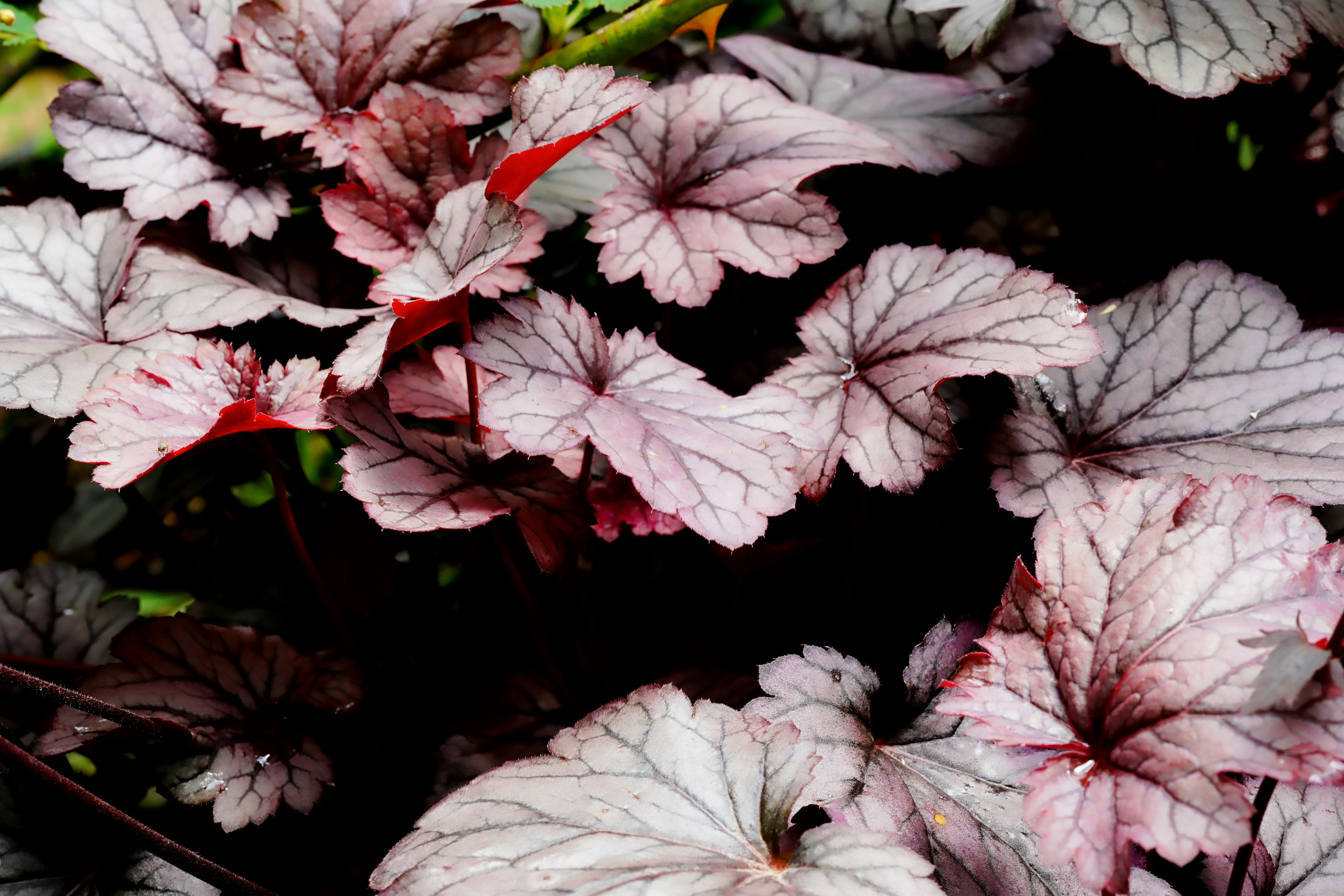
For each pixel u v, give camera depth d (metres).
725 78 0.92
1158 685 0.76
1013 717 0.78
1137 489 0.79
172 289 0.86
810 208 0.88
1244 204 0.94
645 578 0.91
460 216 0.82
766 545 0.87
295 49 0.90
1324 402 0.85
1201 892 0.82
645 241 0.88
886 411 0.85
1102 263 0.94
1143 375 0.87
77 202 0.90
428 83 0.90
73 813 0.85
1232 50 0.86
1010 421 0.87
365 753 0.86
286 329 0.90
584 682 0.90
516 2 0.91
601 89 0.83
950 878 0.80
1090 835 0.75
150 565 1.02
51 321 0.86
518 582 0.85
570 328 0.84
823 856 0.78
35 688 0.79
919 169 0.91
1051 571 0.79
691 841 0.78
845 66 0.98
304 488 0.92
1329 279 0.92
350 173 0.88
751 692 0.87
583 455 0.89
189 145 0.89
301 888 0.87
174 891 0.84
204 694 0.85
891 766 0.83
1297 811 0.83
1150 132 0.94
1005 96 0.94
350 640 0.87
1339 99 0.90
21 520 1.00
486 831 0.78
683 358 0.96
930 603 0.90
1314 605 0.76
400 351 0.89
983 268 0.87
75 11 0.88
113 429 0.80
